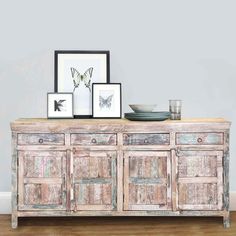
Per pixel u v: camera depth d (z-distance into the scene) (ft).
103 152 10.84
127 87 12.60
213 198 10.89
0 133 12.55
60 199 10.87
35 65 12.55
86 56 12.42
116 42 12.54
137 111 11.62
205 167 10.85
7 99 12.54
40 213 10.87
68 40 12.53
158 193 10.89
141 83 12.59
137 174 10.85
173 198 10.85
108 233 10.44
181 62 12.59
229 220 11.51
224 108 12.67
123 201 10.87
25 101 12.56
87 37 12.53
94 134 10.84
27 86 12.56
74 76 12.39
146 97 12.61
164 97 12.60
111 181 10.87
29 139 10.82
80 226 11.07
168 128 10.79
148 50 12.56
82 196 10.88
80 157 10.84
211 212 10.88
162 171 10.86
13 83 12.53
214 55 12.60
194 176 10.85
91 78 12.40
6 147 12.57
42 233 10.46
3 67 12.50
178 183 10.85
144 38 12.55
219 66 12.61
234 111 12.67
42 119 11.79
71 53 12.40
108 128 10.79
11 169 11.82
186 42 12.57
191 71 12.60
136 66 12.57
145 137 10.83
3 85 12.53
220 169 10.84
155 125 10.79
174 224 11.25
